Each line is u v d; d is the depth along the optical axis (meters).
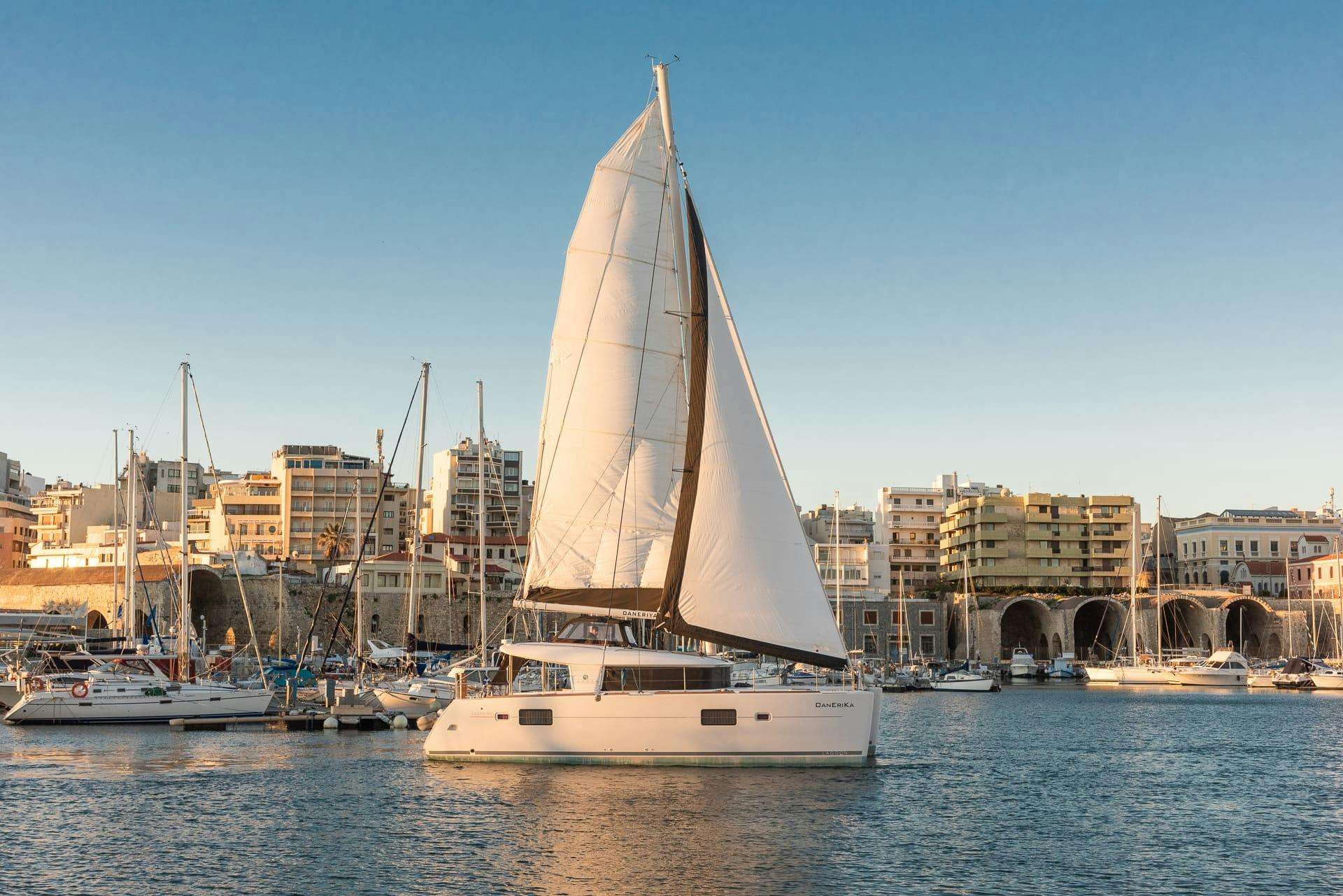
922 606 164.00
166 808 37.22
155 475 184.25
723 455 39.28
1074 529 181.00
